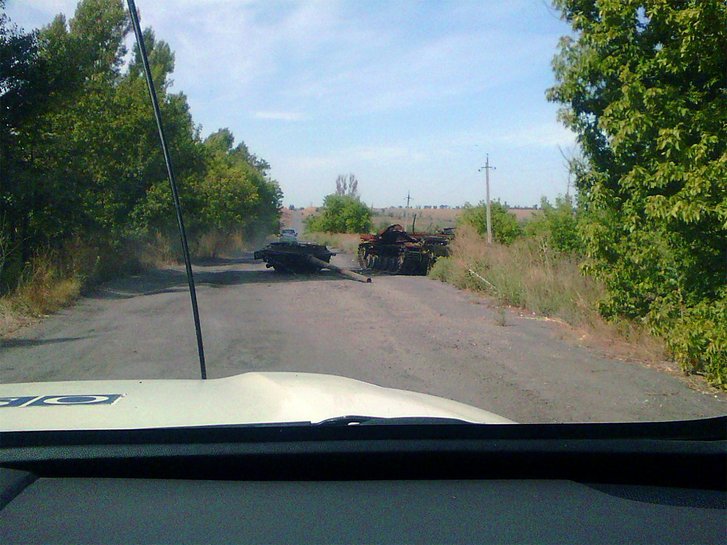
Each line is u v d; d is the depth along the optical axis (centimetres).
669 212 847
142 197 2575
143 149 2533
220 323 1302
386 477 308
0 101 1662
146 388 386
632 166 977
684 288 962
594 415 705
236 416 325
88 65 1878
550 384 843
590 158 1077
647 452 319
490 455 312
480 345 1102
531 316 1443
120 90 2491
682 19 855
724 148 861
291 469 301
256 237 5991
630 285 1061
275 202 6756
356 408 356
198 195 2883
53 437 287
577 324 1275
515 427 325
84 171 1970
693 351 865
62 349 1023
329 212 7688
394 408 367
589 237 1065
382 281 2273
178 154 2688
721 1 834
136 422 310
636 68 937
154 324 1282
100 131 2359
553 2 1070
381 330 1241
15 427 299
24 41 1678
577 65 1029
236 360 954
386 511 275
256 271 2773
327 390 392
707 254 910
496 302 1666
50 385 396
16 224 1709
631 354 1021
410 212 12912
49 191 1692
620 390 819
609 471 324
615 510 288
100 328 1231
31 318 1306
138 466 289
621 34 939
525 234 2656
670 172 867
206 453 291
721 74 890
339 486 297
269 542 247
